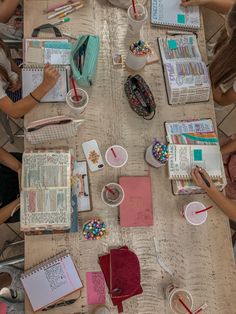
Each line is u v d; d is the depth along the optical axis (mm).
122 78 1700
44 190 1447
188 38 1768
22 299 1681
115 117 1652
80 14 1751
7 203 1811
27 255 1482
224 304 1523
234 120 2570
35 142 1571
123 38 1746
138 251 1526
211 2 1814
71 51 1644
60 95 1630
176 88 1643
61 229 1464
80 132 1619
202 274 1536
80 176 1568
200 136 1657
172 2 1802
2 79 1691
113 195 1531
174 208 1587
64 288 1450
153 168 1615
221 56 1694
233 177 1940
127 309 1470
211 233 1581
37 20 1727
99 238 1516
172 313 1478
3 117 2037
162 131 1659
